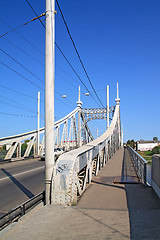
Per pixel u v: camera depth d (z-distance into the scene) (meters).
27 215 4.08
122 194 5.88
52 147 5.10
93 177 8.77
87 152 6.96
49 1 5.46
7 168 15.48
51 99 5.23
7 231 3.46
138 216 4.07
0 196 7.08
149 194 5.84
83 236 3.24
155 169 6.21
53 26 5.46
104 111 41.31
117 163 14.10
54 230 3.48
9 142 20.80
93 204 4.91
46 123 5.17
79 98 38.97
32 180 10.03
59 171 4.90
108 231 3.41
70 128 33.34
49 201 4.94
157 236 3.21
